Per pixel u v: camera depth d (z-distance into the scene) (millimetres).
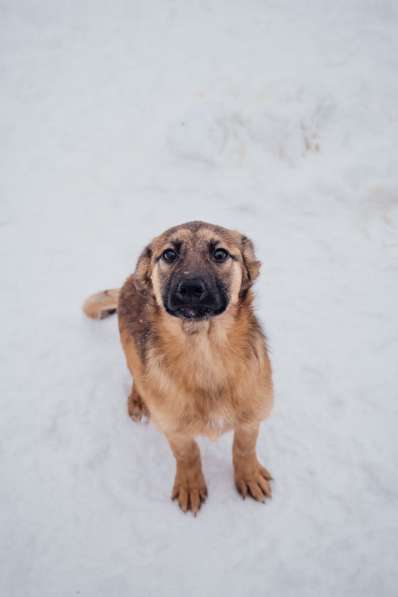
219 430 736
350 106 1469
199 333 688
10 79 1897
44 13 2178
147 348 741
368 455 858
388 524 783
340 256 1211
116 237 1311
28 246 1297
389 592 722
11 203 1435
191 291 658
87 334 1083
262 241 1262
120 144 1600
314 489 826
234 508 809
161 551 770
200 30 1994
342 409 920
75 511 815
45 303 1152
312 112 1467
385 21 1871
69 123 1706
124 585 739
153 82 1794
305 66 1680
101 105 1756
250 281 734
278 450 876
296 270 1188
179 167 1486
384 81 1569
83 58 1966
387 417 903
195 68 1807
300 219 1309
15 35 2094
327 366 986
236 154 1460
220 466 866
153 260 733
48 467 868
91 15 2156
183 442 754
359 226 1272
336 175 1341
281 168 1425
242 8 2068
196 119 1511
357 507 803
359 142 1410
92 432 915
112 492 837
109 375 1006
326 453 866
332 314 1085
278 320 1080
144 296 754
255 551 765
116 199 1431
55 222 1370
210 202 1385
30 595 734
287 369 987
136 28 2064
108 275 1211
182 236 708
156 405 724
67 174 1524
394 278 1143
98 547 777
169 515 807
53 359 1034
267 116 1467
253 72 1706
